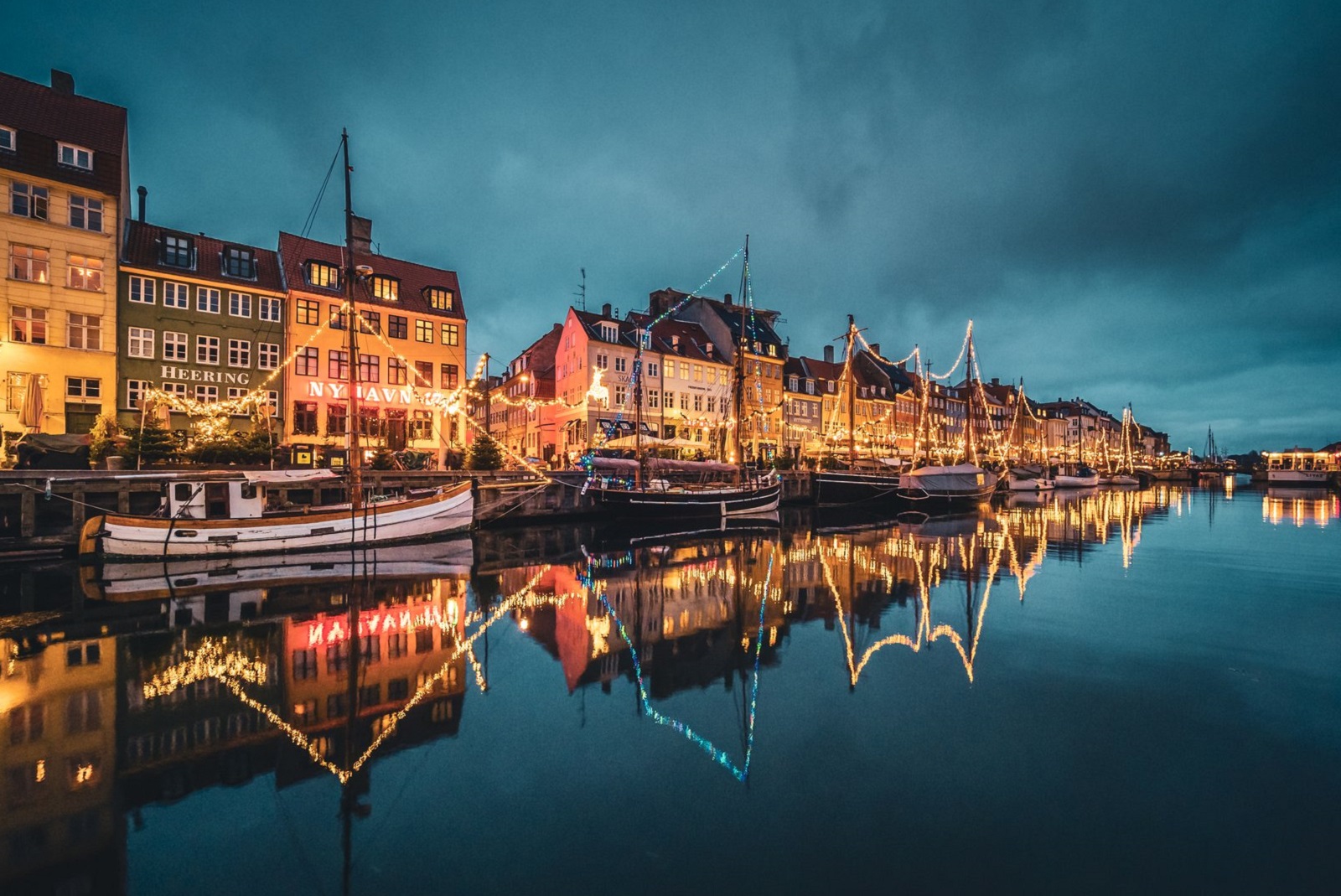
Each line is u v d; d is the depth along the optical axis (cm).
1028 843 506
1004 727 730
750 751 679
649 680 909
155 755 670
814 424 5944
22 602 1360
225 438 2448
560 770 642
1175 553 2066
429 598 1425
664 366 4694
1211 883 454
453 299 3744
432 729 740
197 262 3052
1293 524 3033
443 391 3584
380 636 1122
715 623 1220
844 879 465
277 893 457
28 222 2550
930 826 533
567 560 1978
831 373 6538
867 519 3438
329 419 3269
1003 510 3991
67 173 2644
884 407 6806
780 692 851
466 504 2430
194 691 854
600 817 556
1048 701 806
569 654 1030
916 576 1691
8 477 1805
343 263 3431
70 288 2633
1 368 2461
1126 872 468
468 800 584
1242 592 1445
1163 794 578
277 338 3194
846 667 951
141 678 904
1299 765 629
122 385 2791
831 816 555
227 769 643
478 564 1886
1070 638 1088
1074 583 1570
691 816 555
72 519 1878
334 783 616
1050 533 2703
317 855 502
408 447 3444
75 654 1012
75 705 805
